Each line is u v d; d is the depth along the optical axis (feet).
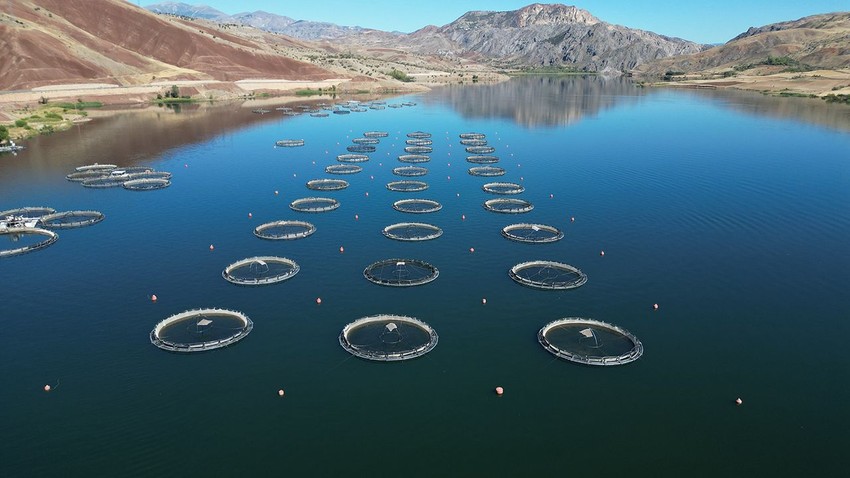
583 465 162.09
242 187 433.48
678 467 161.68
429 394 191.11
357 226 345.72
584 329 225.35
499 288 264.93
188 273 277.64
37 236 323.16
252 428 175.11
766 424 178.40
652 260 296.51
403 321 232.53
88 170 473.67
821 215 363.97
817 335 226.99
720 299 255.70
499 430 175.22
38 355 209.77
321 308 245.24
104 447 166.71
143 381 195.93
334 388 193.67
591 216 365.20
